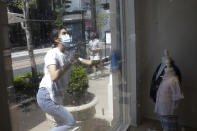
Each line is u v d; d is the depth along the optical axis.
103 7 2.20
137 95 2.45
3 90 0.76
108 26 2.29
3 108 0.75
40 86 1.47
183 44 2.28
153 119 2.52
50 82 1.56
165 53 2.32
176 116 2.06
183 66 2.32
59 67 1.69
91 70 2.17
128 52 2.40
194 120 2.32
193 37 2.22
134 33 2.31
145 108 2.55
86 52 2.06
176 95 2.01
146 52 2.45
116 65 2.41
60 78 1.70
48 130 1.58
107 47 2.33
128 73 2.44
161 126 2.33
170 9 2.27
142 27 2.39
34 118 1.39
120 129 2.30
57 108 1.65
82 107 1.97
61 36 1.68
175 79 2.02
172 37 2.31
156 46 2.39
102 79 2.31
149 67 2.48
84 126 2.02
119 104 2.46
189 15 2.20
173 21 2.28
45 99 1.52
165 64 2.14
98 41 2.20
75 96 1.94
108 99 2.36
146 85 2.54
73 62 1.88
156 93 2.17
